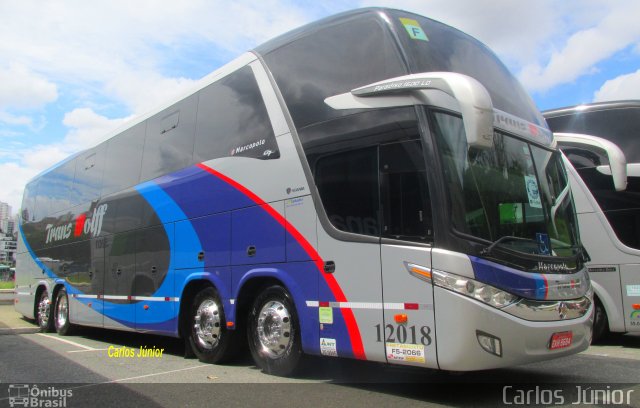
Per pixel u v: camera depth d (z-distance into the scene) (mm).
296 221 6016
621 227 8641
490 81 6012
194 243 7707
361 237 5309
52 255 13156
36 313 13961
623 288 8492
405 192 5027
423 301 4750
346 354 5340
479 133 4262
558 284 5156
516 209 5285
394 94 5258
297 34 6699
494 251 4781
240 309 6809
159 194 8727
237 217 6898
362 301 5227
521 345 4699
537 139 5996
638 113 9000
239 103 7223
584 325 5359
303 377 6199
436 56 5602
